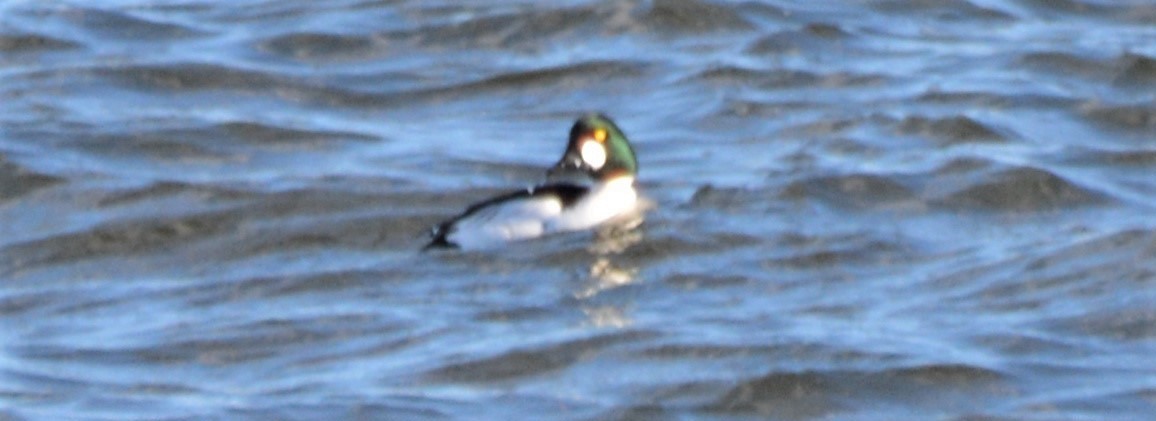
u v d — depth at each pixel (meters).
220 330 17.56
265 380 16.59
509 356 16.78
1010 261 18.75
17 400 16.27
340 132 22.70
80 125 22.78
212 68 24.59
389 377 16.50
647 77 24.38
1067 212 20.05
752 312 17.69
